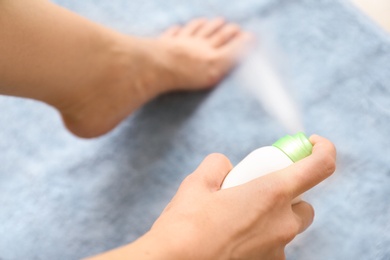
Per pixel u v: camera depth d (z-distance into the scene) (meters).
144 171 0.82
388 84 0.79
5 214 0.82
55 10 0.71
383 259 0.71
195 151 0.81
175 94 0.86
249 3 0.89
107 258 0.57
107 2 0.94
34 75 0.71
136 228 0.78
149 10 0.93
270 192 0.60
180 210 0.60
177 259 0.58
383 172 0.75
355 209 0.74
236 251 0.60
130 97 0.81
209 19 0.90
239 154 0.80
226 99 0.84
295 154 0.62
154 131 0.84
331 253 0.72
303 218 0.63
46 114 0.88
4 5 0.67
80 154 0.84
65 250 0.79
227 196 0.60
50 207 0.82
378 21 0.87
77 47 0.73
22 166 0.85
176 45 0.84
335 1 0.85
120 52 0.78
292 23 0.86
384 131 0.77
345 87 0.80
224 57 0.86
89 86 0.77
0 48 0.67
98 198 0.81
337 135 0.78
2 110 0.89
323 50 0.83
